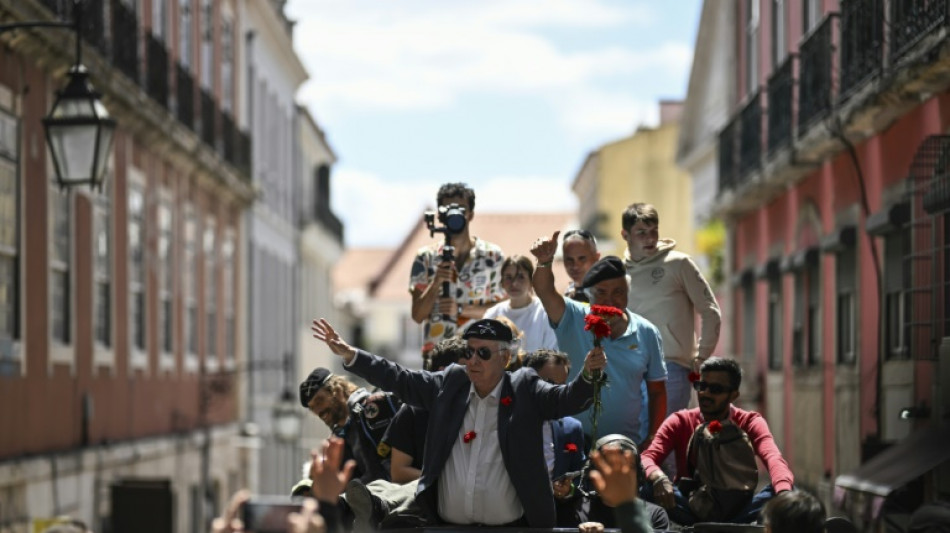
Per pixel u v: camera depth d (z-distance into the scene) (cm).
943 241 1455
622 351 1016
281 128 4322
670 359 1147
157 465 2666
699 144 3509
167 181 2797
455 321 1158
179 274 2903
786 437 2345
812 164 2130
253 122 3816
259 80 3931
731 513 938
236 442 3453
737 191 2591
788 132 2169
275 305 4175
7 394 1892
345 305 7031
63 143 1549
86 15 2133
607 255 1025
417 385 887
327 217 5106
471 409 872
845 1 1822
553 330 1059
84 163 1550
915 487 1280
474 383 867
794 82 2141
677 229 4772
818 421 2100
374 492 941
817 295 2147
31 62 1988
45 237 2059
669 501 932
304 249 4825
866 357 1823
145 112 2519
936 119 1529
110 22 2298
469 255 1170
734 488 936
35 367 2009
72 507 2142
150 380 2658
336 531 647
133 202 2539
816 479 2108
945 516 1143
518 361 978
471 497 862
